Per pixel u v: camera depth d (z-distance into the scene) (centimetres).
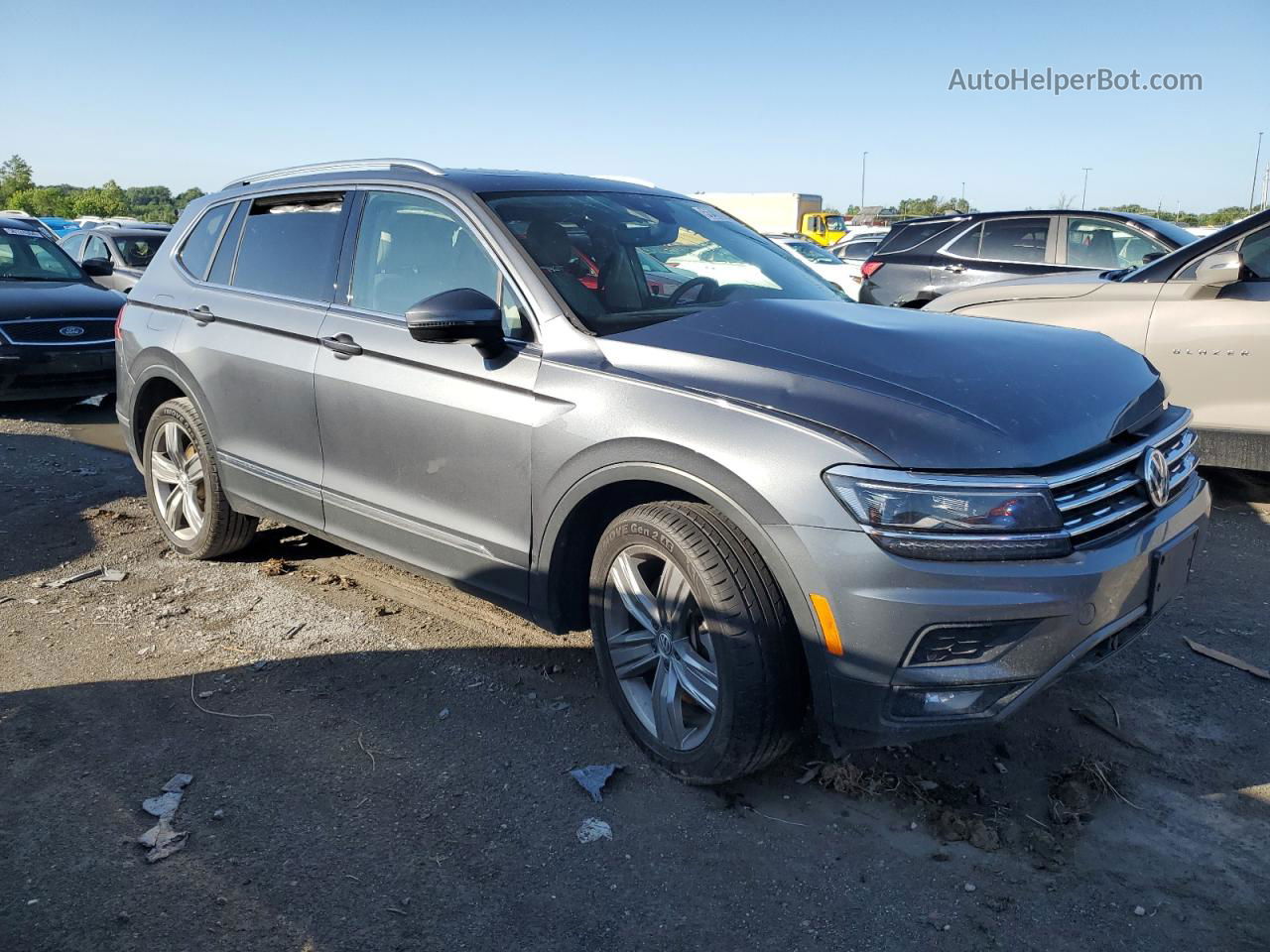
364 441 388
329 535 417
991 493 256
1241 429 561
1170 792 305
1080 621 265
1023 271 931
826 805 298
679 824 289
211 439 466
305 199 446
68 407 924
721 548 281
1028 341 329
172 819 289
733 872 269
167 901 255
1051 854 275
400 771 315
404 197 398
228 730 339
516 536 339
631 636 320
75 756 323
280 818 290
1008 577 255
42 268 949
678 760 304
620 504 332
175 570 489
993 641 260
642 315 348
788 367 293
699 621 296
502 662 389
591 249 365
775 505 269
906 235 1029
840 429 268
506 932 247
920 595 254
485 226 363
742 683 278
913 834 285
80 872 266
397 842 280
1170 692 366
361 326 391
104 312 888
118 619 430
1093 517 275
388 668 384
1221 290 566
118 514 576
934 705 264
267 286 447
